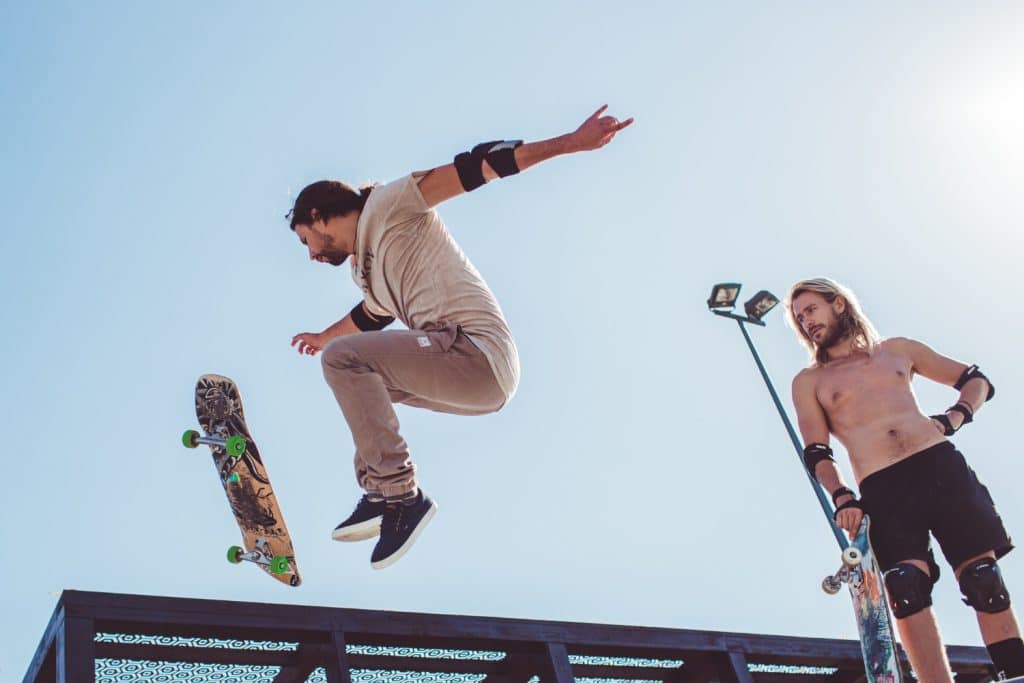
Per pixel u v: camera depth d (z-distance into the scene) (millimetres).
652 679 5660
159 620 4289
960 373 4852
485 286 4242
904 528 4477
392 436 4027
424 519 4090
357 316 4789
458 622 4871
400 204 4082
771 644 5547
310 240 4262
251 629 4484
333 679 4457
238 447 4789
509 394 4191
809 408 4891
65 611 4137
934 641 4301
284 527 4902
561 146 3932
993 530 4469
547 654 4969
